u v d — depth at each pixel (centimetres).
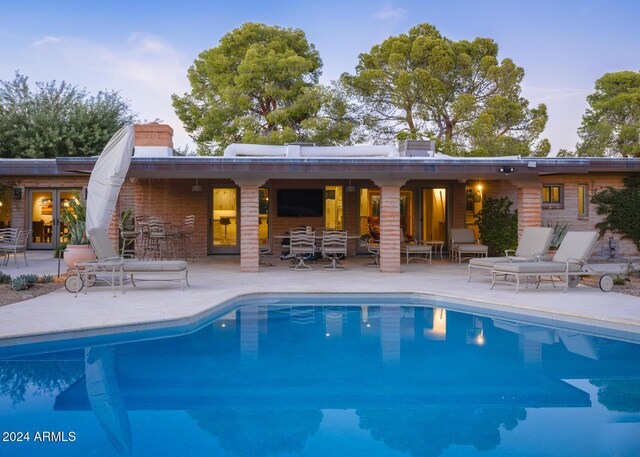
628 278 1096
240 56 2506
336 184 1681
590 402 450
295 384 498
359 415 420
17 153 2258
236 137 2491
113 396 464
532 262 998
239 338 685
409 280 1105
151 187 1630
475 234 1725
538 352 617
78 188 1783
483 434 380
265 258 1628
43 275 1104
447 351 623
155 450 350
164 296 884
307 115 2394
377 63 2506
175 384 498
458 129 2394
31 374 530
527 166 1141
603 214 1647
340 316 831
